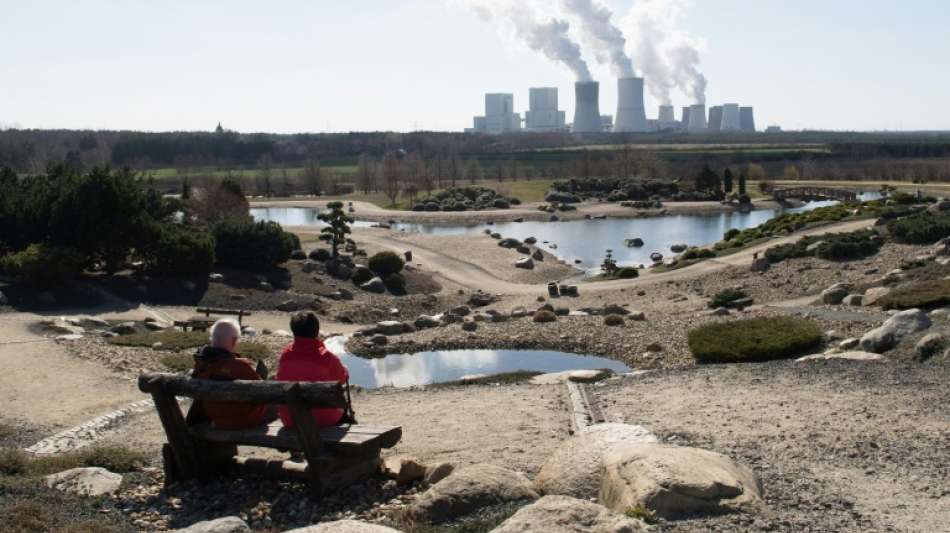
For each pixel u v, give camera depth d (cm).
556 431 1241
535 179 15700
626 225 8712
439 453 1116
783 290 3475
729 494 700
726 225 8531
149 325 2883
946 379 1422
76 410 1588
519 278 4912
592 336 2789
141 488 915
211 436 891
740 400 1370
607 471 749
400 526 732
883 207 5731
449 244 6169
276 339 2739
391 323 3123
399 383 2317
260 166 17850
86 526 742
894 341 1806
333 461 849
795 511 738
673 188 11612
